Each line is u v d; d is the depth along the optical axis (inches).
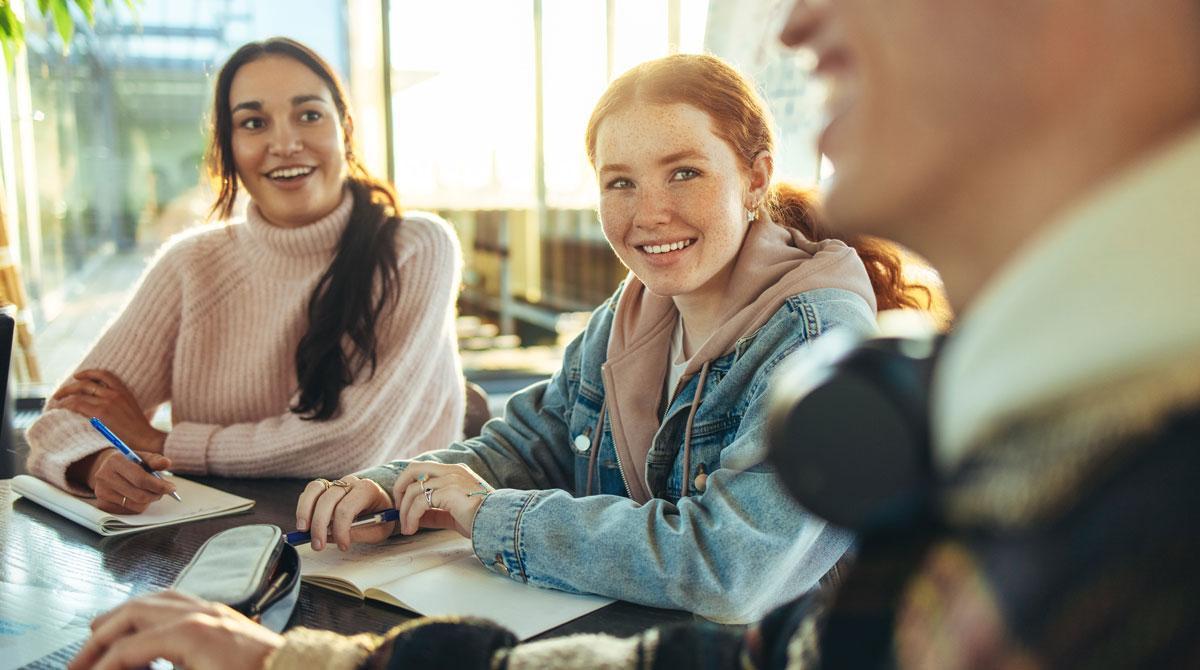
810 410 14.8
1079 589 9.9
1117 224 10.9
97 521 47.3
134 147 127.0
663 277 45.2
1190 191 10.5
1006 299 12.1
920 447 14.4
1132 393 10.3
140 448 64.5
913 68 13.5
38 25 118.0
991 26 12.6
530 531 39.8
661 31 126.3
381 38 133.6
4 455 58.6
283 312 70.1
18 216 117.9
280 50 70.1
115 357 70.4
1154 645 9.5
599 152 45.8
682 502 40.2
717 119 44.3
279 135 68.7
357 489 44.6
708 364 45.4
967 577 11.4
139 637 25.2
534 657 22.5
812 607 20.2
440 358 74.3
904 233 14.9
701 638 22.6
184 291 71.4
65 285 124.0
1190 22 11.6
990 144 13.1
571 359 54.7
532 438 53.9
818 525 38.9
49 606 37.8
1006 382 11.6
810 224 51.5
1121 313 10.5
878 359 15.4
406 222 72.8
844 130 15.2
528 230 196.1
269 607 34.5
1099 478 10.2
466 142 144.0
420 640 23.3
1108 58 11.9
